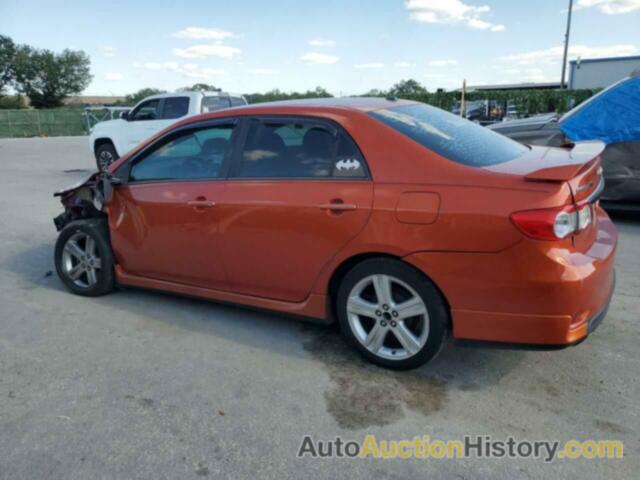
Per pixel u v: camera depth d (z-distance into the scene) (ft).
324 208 10.66
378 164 10.33
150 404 9.88
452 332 9.95
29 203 30.42
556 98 79.25
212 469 8.16
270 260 11.70
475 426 9.10
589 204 9.83
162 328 13.20
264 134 11.91
